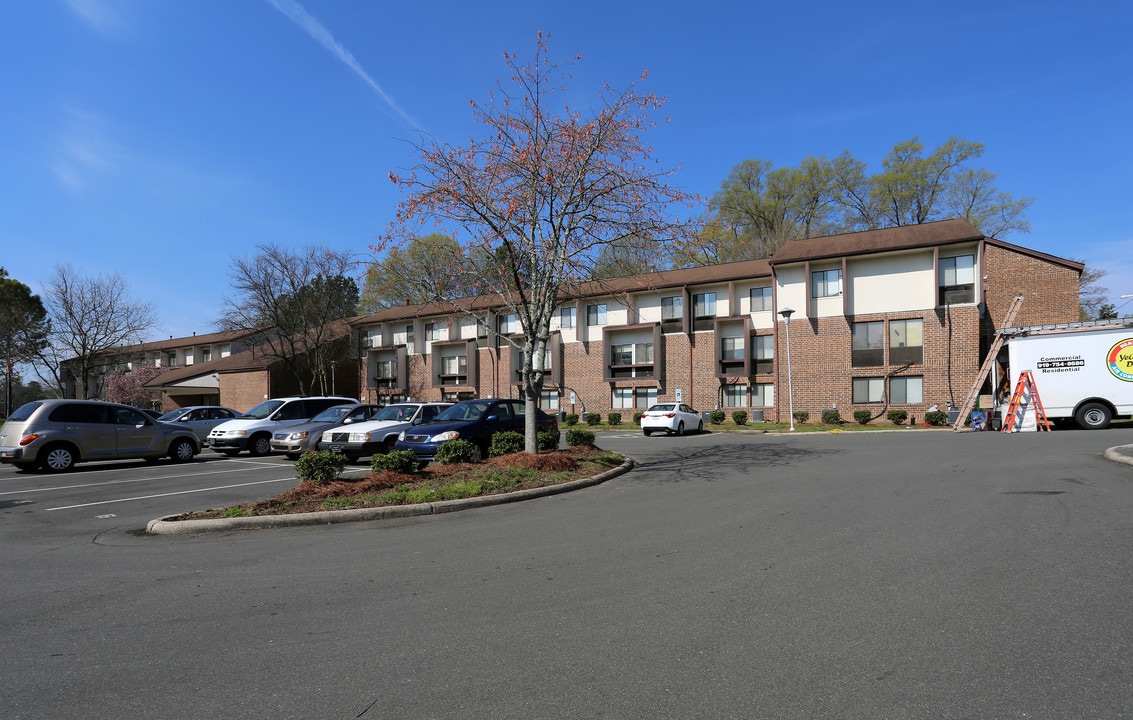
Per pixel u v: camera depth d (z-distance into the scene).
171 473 14.77
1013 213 45.44
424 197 13.30
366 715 3.45
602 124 13.55
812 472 12.67
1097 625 4.41
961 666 3.85
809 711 3.38
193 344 64.25
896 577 5.61
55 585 5.97
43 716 3.49
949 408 27.72
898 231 32.94
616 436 27.42
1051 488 9.64
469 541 7.54
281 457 18.59
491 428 14.68
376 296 21.70
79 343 43.84
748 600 5.14
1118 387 21.19
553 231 13.80
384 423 15.67
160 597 5.58
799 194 50.97
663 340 37.25
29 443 14.73
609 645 4.32
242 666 4.11
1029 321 30.27
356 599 5.45
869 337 31.34
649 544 7.11
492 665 4.05
